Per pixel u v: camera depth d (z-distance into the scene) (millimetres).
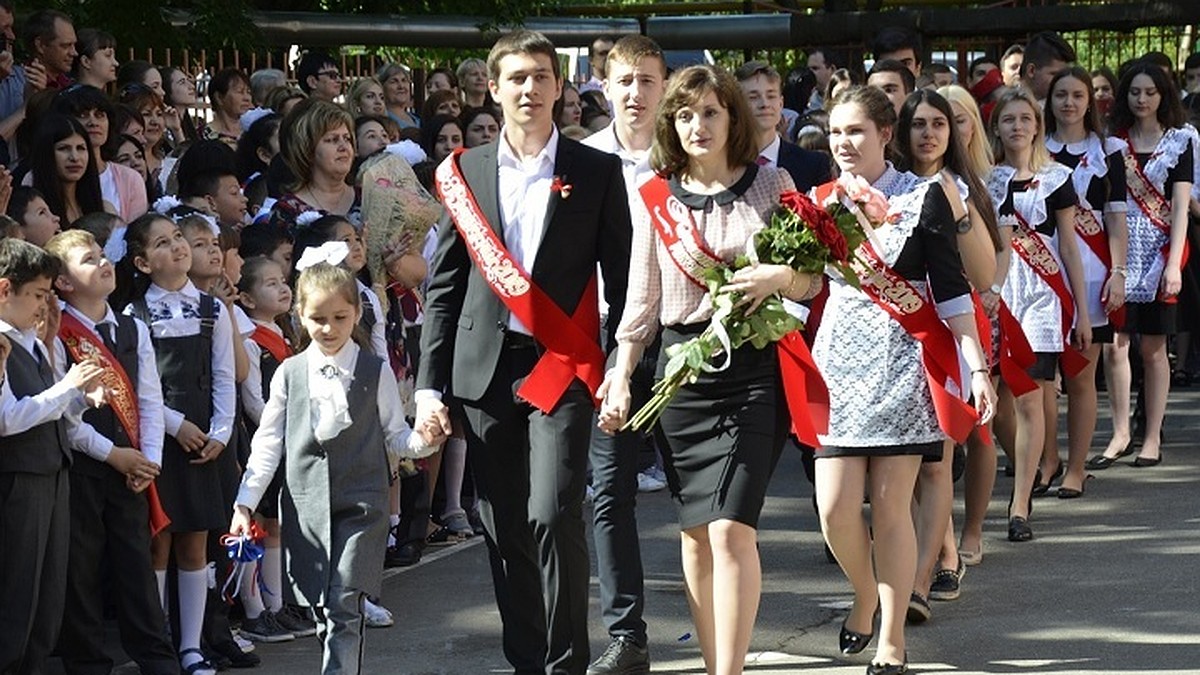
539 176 6164
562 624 6102
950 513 7555
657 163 6102
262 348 7609
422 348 6316
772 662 6941
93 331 6605
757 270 5797
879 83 9398
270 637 7410
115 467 6535
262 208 8641
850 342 6574
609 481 6781
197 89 12688
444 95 12203
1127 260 10719
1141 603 7699
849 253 6043
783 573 8375
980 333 6688
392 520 8492
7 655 6141
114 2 14398
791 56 22125
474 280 6219
